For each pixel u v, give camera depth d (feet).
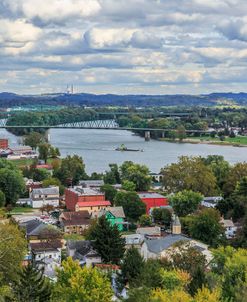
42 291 329.11
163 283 392.06
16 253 424.87
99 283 333.62
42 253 583.58
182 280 397.19
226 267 426.51
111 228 564.71
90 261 559.38
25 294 319.47
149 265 431.02
